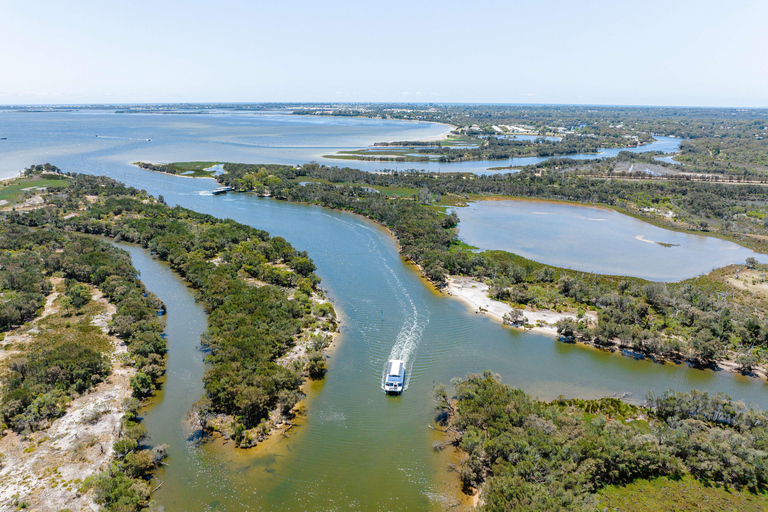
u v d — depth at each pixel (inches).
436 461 2790.4
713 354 3907.5
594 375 3777.1
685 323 4539.9
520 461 2497.5
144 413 3142.2
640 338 4072.3
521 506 2126.0
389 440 2967.5
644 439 2709.2
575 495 2346.2
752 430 2903.5
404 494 2536.9
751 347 4138.8
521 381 3671.3
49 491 2401.6
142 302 4493.1
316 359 3646.7
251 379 3171.8
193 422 3038.9
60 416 2989.7
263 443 2896.2
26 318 4325.8
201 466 2689.5
